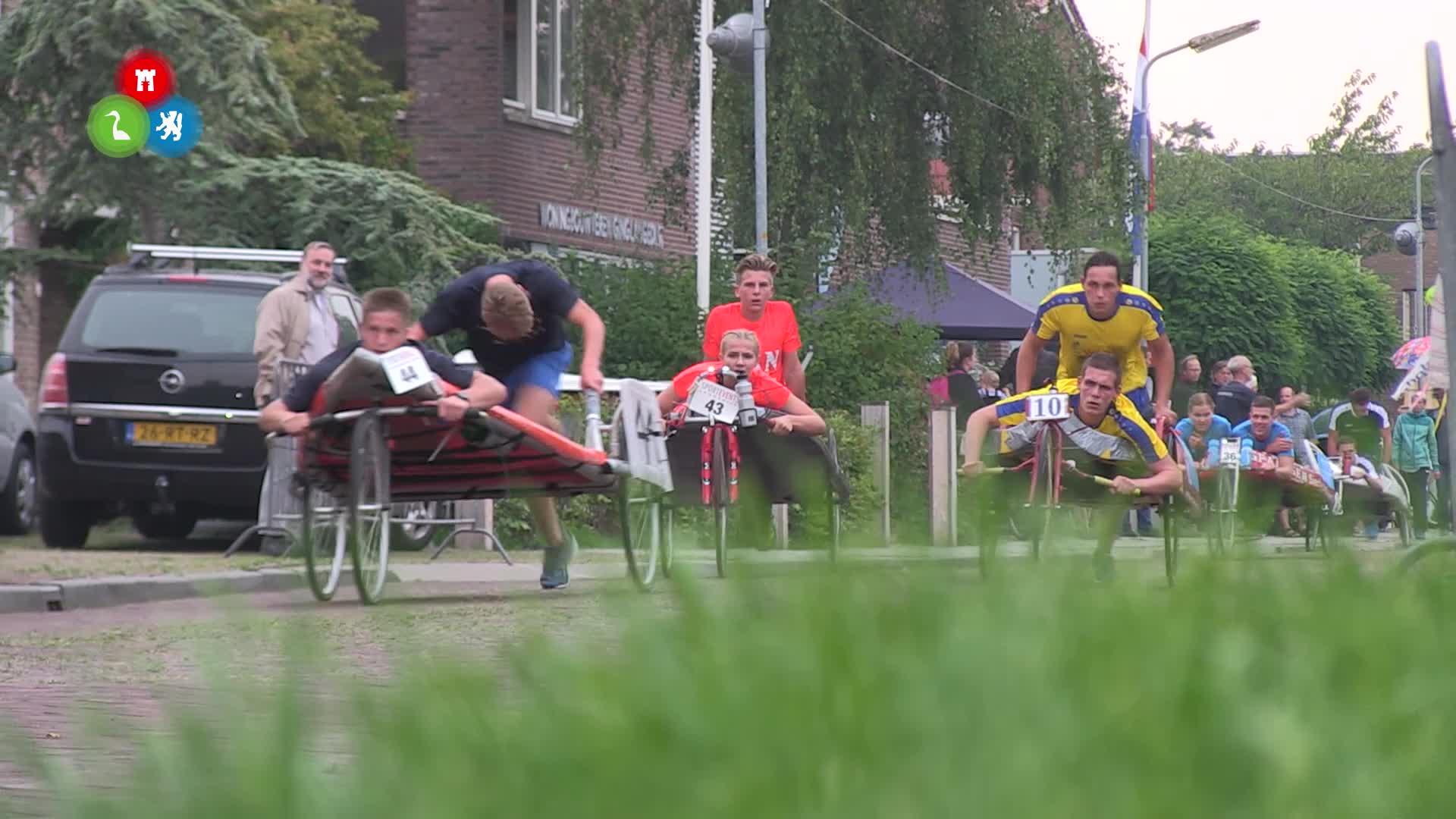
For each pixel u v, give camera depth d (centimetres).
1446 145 898
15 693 715
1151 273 5781
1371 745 219
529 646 274
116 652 866
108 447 1792
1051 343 2859
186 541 2011
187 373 1789
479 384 1171
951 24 3481
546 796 211
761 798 201
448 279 2395
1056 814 190
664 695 238
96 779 232
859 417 2373
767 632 257
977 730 210
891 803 195
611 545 1330
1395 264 10256
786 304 1520
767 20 3325
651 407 1307
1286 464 2058
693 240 3831
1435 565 432
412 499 1248
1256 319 5753
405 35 3641
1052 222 3619
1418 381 3769
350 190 2356
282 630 281
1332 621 327
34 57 2155
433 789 217
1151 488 1248
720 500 1412
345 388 1160
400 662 282
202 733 228
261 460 1783
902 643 251
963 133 3478
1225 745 209
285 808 217
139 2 2156
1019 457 1272
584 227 3844
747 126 3381
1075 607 282
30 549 1823
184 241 2267
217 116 2228
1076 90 3572
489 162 3619
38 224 2300
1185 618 289
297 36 2881
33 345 2734
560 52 3791
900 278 3628
